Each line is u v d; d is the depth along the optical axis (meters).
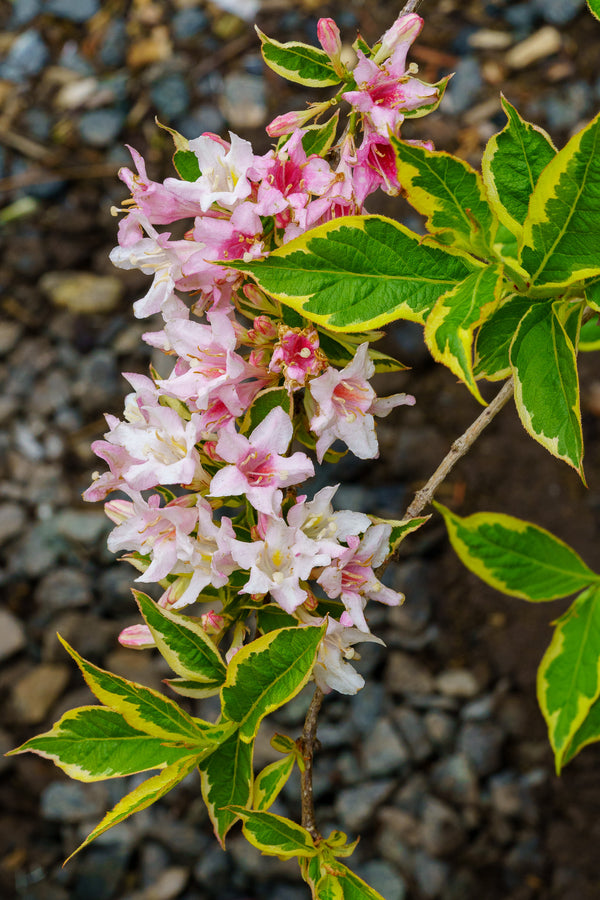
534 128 1.35
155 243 1.45
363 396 1.42
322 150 1.48
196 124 5.42
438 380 4.54
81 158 5.50
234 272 1.39
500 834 3.64
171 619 1.38
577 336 1.40
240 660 1.30
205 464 1.47
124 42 5.84
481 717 3.86
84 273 5.21
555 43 5.31
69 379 4.89
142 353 4.91
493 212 1.28
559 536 4.09
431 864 3.60
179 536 1.33
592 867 3.53
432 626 4.09
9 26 6.09
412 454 4.38
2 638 4.17
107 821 1.26
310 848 1.42
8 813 3.81
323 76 1.49
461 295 1.22
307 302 1.28
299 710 3.94
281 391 1.41
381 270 1.29
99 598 4.28
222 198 1.33
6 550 4.46
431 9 5.59
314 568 1.41
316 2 5.66
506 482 4.27
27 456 4.71
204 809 3.77
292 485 1.45
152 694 1.33
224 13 5.77
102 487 1.46
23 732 3.96
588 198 1.20
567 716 2.19
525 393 1.32
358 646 4.07
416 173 1.24
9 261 5.23
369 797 3.75
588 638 2.20
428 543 4.23
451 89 5.25
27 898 3.62
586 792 3.68
